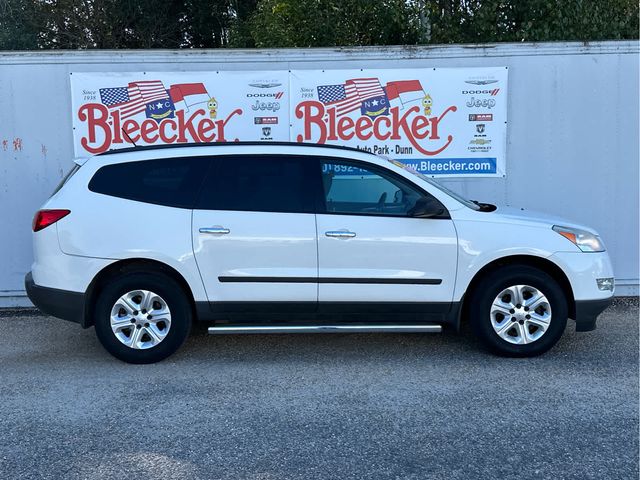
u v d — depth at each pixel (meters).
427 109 7.32
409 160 7.39
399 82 7.28
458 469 3.46
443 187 5.69
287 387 4.69
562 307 5.16
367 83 7.29
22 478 3.39
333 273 5.08
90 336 6.14
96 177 5.16
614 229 7.44
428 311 5.18
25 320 6.76
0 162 7.10
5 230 7.16
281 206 5.12
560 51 7.20
